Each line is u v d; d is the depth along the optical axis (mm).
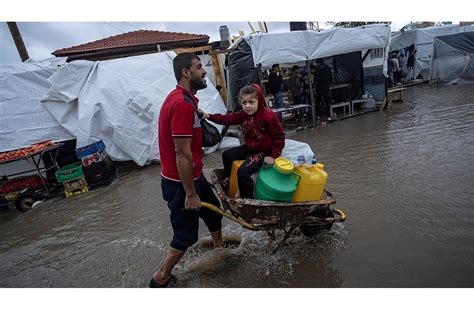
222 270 3607
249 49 10125
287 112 12414
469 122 8734
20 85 8758
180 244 3273
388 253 3578
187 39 18344
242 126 3699
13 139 8680
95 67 9016
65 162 9125
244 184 3564
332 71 13406
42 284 3934
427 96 14430
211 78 15109
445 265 3299
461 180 5172
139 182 7629
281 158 3588
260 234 4293
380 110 12641
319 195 3689
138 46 17203
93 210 6289
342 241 3908
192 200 3102
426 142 7484
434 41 18031
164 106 3119
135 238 4773
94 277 3898
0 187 7578
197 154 3363
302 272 3445
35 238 5426
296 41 10344
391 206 4629
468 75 17062
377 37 11617
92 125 8680
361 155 7215
